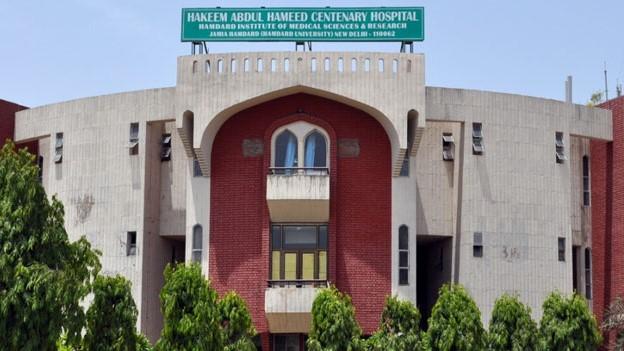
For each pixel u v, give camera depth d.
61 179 46.59
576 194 47.38
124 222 44.75
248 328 37.78
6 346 30.23
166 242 46.31
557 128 45.88
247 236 43.19
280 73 42.78
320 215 42.94
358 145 43.69
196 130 42.72
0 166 32.19
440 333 37.50
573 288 46.88
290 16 43.91
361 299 42.69
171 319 34.16
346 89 42.66
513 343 38.53
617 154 46.31
